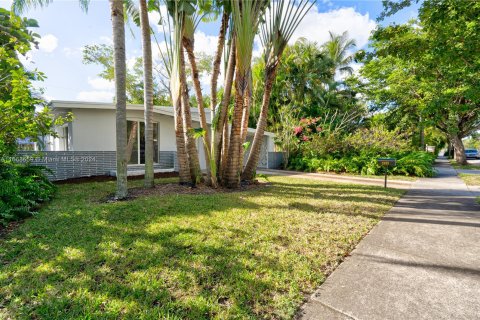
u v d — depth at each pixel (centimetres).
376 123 1809
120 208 447
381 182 887
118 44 498
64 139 1175
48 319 178
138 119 1068
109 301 197
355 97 2355
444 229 373
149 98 630
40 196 486
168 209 451
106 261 259
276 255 280
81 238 317
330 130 1526
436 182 883
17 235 325
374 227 383
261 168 1516
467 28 446
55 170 805
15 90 457
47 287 213
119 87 512
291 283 226
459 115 1619
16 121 481
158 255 274
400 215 448
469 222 407
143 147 1100
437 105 593
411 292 213
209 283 225
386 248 305
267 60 725
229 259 268
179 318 180
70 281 223
